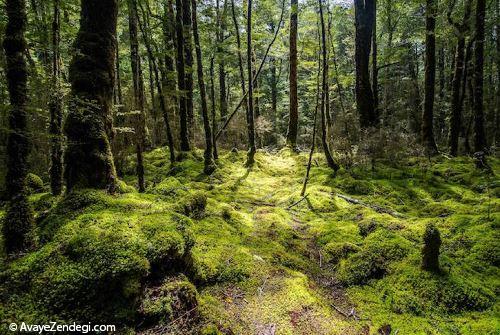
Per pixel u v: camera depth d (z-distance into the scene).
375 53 16.03
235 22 15.37
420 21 18.31
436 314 4.37
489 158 12.78
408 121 22.06
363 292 5.07
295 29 16.84
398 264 5.30
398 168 11.49
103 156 5.98
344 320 4.39
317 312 4.39
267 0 16.62
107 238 3.93
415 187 9.62
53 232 4.45
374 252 5.68
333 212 8.35
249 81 13.67
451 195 8.77
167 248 4.07
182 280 4.10
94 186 5.80
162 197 7.23
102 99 6.12
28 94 4.79
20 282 3.61
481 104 11.34
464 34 13.07
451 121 14.27
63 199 5.42
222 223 6.84
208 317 3.87
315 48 15.84
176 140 16.02
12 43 4.13
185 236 4.46
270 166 14.09
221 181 11.48
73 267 3.66
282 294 4.68
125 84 17.09
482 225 6.39
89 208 5.04
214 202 7.94
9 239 4.15
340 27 23.53
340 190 9.91
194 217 6.73
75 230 4.29
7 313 3.30
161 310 3.61
